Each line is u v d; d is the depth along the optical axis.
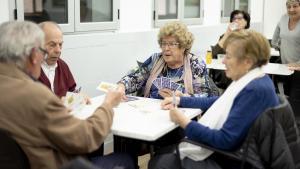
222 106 1.79
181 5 4.62
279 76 3.85
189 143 1.79
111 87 2.37
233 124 1.66
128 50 3.62
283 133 1.60
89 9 3.30
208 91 2.49
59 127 1.42
